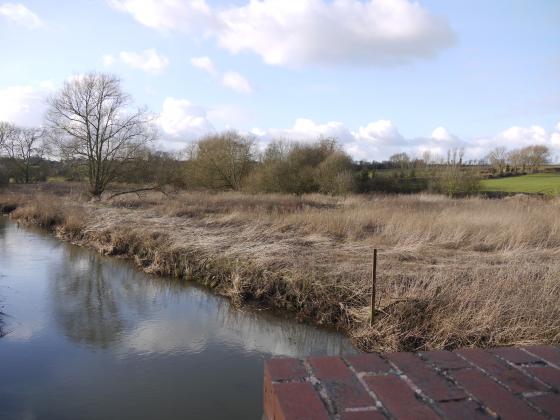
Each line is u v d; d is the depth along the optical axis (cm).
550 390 149
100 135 2645
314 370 162
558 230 1227
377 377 157
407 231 1231
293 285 810
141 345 643
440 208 1886
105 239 1357
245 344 652
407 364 168
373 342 622
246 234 1220
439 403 140
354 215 1477
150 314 785
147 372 553
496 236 1167
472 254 1012
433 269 832
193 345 646
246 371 560
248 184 3559
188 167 3822
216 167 3834
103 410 461
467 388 150
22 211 2070
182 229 1339
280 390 146
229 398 489
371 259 934
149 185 2897
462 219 1351
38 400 481
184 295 898
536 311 609
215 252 1052
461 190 3600
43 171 4197
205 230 1324
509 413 135
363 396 143
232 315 779
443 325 610
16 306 812
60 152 2597
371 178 3806
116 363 579
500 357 177
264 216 1559
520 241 1125
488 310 615
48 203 2102
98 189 2684
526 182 5194
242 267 923
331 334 689
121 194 2688
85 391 502
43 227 1808
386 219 1430
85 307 816
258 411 462
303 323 734
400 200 2588
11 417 446
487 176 5891
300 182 3400
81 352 614
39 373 546
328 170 3391
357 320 684
